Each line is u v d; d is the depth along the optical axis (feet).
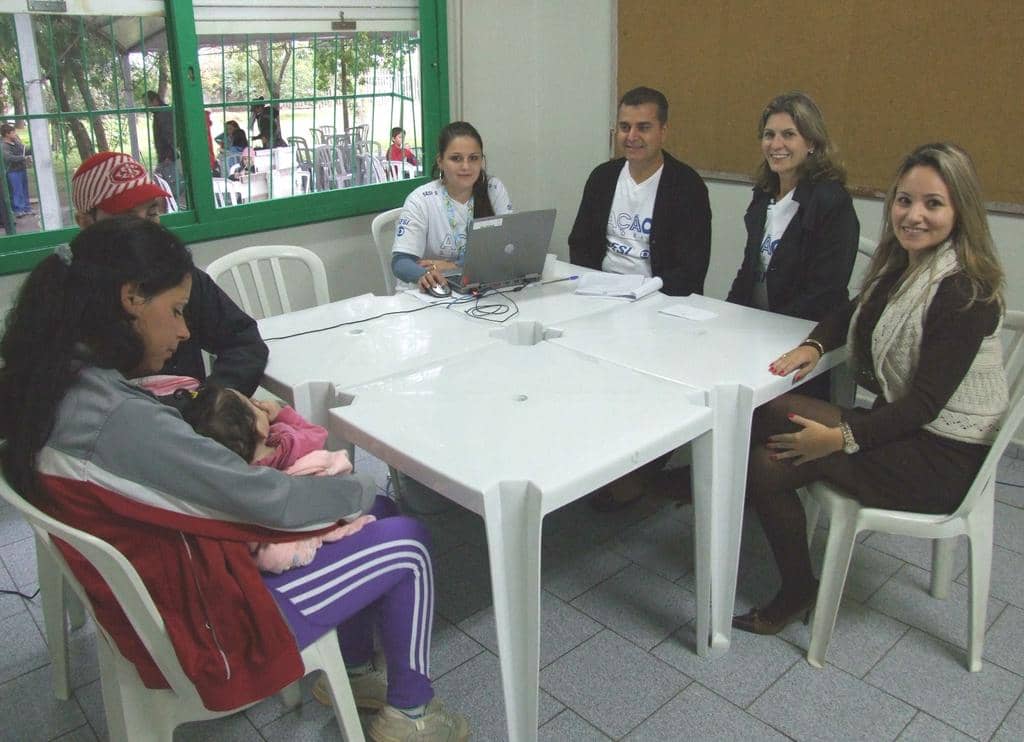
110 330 3.66
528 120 12.73
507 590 4.43
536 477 4.30
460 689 5.77
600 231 9.03
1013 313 6.28
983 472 5.27
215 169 9.78
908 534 5.57
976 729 5.34
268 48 9.80
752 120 10.28
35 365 3.61
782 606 6.26
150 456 3.65
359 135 11.02
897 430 5.43
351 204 10.93
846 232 7.18
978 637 5.79
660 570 7.18
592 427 4.91
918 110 8.86
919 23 8.59
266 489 3.94
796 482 5.86
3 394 3.66
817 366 6.13
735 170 10.63
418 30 11.11
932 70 8.63
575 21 11.78
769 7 9.71
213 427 4.28
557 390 5.51
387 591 4.67
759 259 7.89
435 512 8.21
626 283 7.97
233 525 3.98
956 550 7.31
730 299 8.29
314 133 10.57
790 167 7.39
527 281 8.05
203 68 9.36
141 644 3.95
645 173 8.58
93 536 3.65
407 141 11.55
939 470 5.48
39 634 6.48
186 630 3.88
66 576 4.00
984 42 8.18
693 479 5.51
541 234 7.71
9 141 8.39
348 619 4.88
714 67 10.44
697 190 8.50
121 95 8.99
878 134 9.24
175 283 3.78
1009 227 8.56
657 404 5.25
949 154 5.27
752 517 8.00
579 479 4.33
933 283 5.36
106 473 3.66
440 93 11.48
